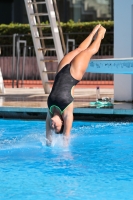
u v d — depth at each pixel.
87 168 8.63
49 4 18.06
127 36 15.49
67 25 30.55
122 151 10.05
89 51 10.45
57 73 10.25
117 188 7.43
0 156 9.66
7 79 31.12
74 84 10.09
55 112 9.87
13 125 13.37
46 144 10.65
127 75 15.58
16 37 25.53
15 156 9.66
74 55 10.46
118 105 14.50
